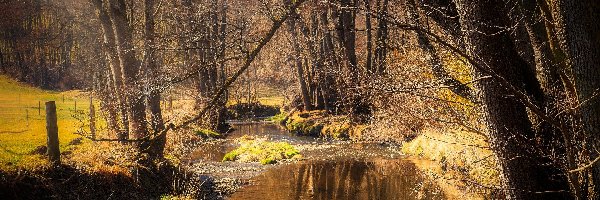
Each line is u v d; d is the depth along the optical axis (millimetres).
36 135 13859
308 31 26188
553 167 5086
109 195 11289
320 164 20094
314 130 30188
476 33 4762
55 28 52969
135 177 12281
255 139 27688
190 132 24156
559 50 4812
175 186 13719
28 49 54156
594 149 4277
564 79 4824
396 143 23062
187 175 15375
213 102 3713
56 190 10328
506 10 5234
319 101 34875
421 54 7445
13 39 53219
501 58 4754
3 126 15391
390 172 17375
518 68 4891
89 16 24766
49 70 54562
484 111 5133
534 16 5398
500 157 5094
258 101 49062
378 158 20469
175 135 19062
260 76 58719
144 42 12266
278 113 48250
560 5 4262
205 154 22703
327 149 23844
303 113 34125
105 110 16891
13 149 11648
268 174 18266
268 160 20609
